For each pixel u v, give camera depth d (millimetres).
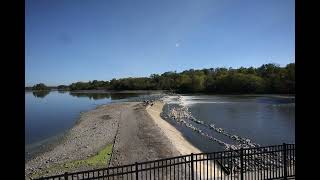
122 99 134500
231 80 163500
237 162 18516
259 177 13484
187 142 35250
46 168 23531
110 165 22797
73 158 26859
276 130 43125
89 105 107438
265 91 152125
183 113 70750
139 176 16625
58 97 186125
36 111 87562
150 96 152375
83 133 43344
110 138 36250
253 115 63656
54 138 41531
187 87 180625
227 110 75688
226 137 38375
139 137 35469
